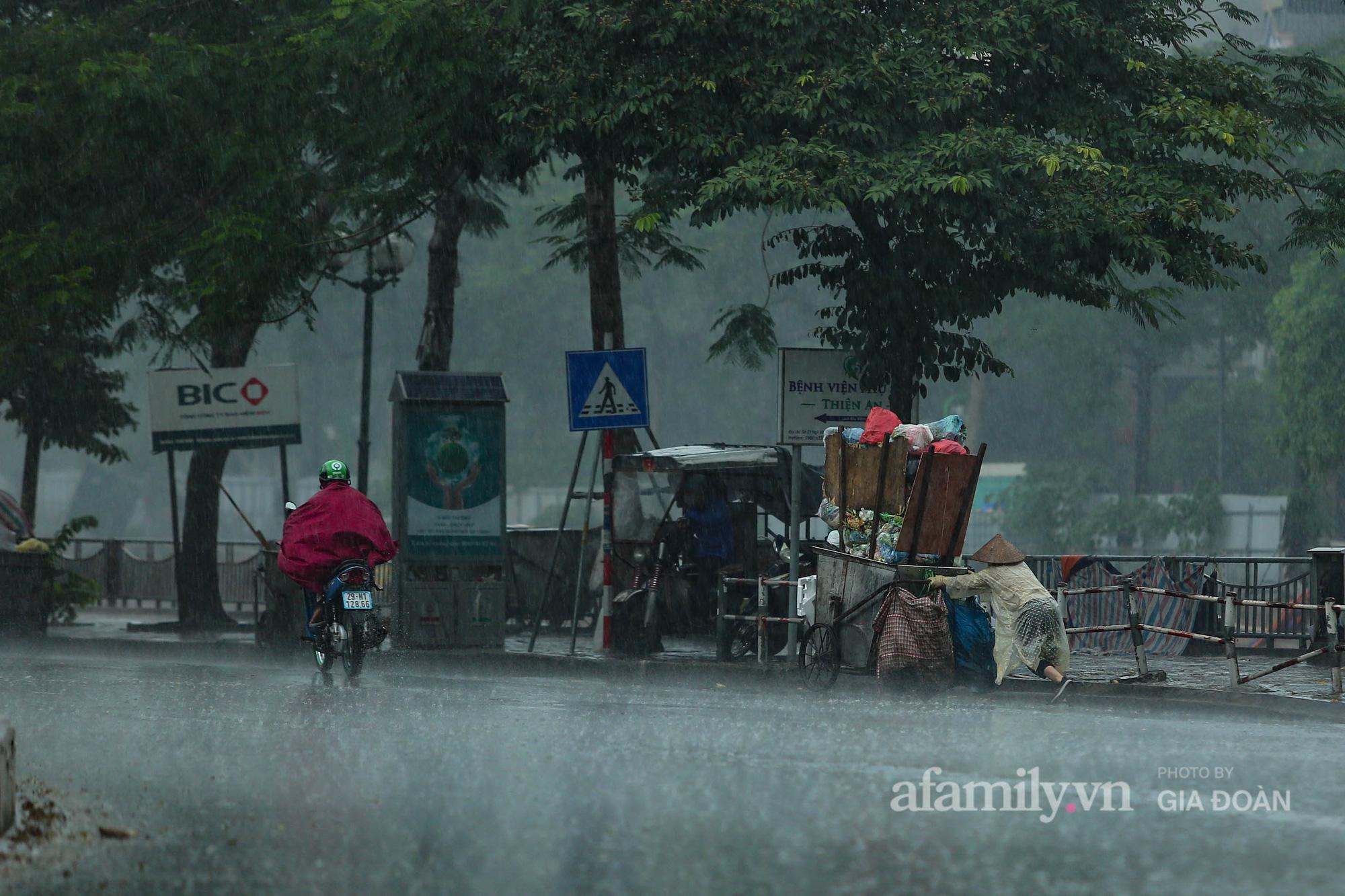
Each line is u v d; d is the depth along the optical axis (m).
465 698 48.72
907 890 23.33
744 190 59.53
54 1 90.00
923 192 59.41
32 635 74.31
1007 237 61.66
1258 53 74.44
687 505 66.31
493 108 66.44
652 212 64.50
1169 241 63.53
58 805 29.39
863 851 25.89
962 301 64.25
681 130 62.53
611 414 64.62
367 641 53.56
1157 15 68.44
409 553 67.94
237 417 81.25
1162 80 65.88
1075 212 60.53
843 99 60.72
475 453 68.81
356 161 77.38
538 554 83.38
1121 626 51.03
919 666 49.06
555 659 62.72
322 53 74.62
